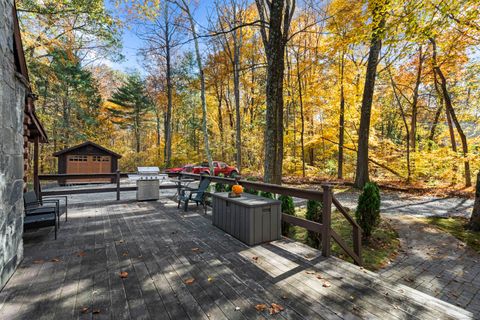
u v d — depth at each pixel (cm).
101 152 1259
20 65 284
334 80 1341
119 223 454
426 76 1271
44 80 1370
